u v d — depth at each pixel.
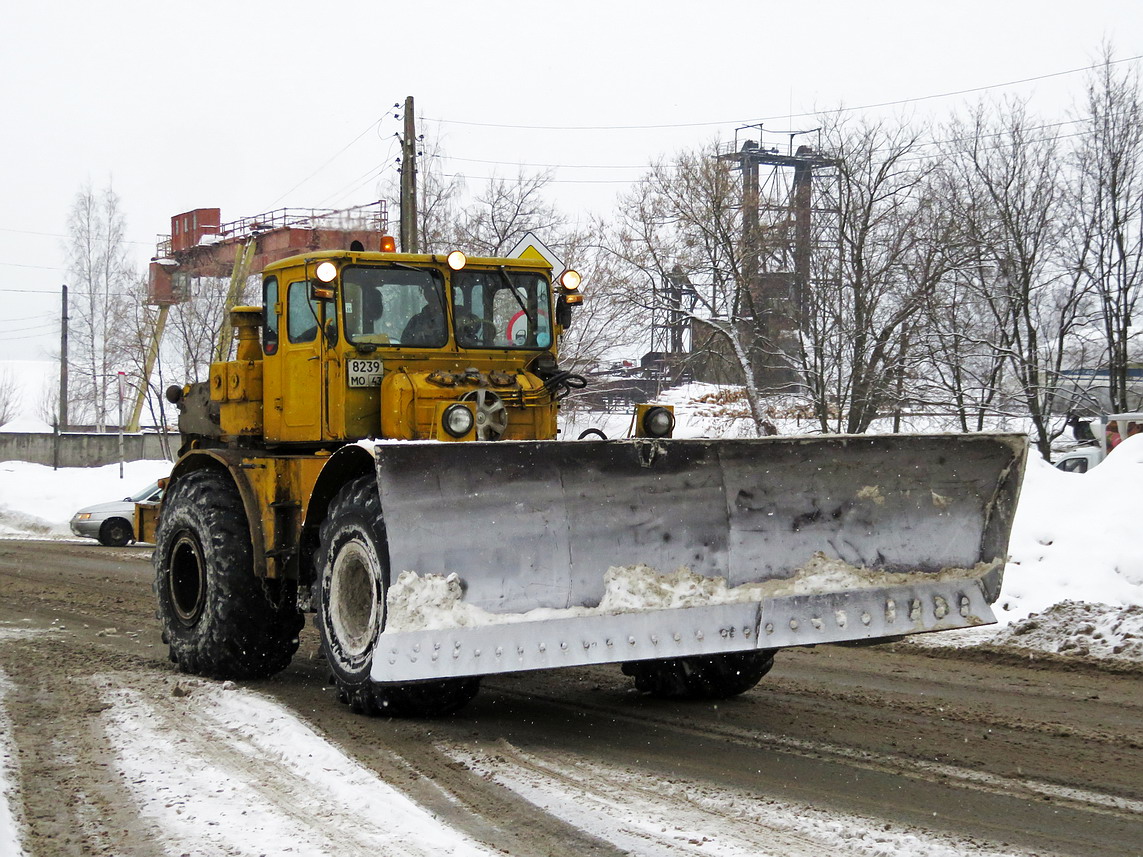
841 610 6.07
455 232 27.78
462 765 5.12
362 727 5.89
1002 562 6.42
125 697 6.70
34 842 4.08
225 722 6.04
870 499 6.21
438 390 6.82
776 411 23.23
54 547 19.41
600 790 4.74
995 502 6.44
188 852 3.97
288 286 7.40
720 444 5.91
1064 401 22.73
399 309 7.16
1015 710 6.36
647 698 6.80
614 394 29.30
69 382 53.94
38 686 7.06
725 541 5.96
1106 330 21.48
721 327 22.06
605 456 5.75
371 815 4.38
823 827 4.23
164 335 35.22
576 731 5.88
